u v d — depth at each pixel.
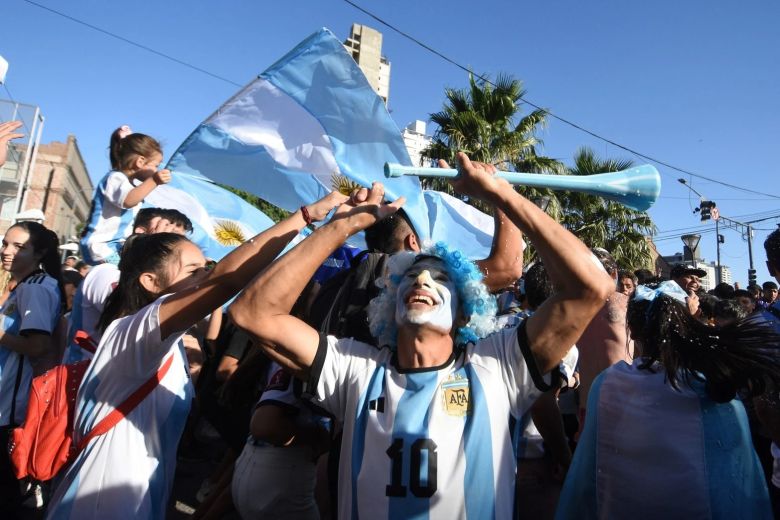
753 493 1.79
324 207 1.94
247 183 2.77
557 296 1.57
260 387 2.71
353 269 2.20
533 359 1.59
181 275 2.01
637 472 1.86
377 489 1.51
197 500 3.73
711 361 1.81
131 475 1.72
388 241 2.25
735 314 3.83
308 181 2.71
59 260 3.25
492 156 11.84
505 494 1.52
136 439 1.76
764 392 1.94
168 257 1.98
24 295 2.87
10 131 2.88
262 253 1.79
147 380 1.82
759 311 2.56
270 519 2.23
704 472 1.78
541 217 1.51
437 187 10.73
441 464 1.50
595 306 1.52
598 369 2.77
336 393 1.70
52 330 2.92
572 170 13.46
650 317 1.95
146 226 2.79
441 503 1.47
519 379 1.62
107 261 3.14
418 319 1.61
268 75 2.17
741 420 1.84
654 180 1.64
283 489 2.22
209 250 3.63
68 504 1.68
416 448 1.51
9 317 2.86
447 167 1.69
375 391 1.64
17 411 2.80
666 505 1.79
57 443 1.79
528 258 10.11
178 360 2.00
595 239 12.63
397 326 1.73
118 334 1.76
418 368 1.65
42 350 2.83
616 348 2.76
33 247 3.04
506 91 12.24
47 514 1.74
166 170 2.69
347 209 1.66
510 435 1.60
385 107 2.14
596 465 1.98
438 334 1.66
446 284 1.69
